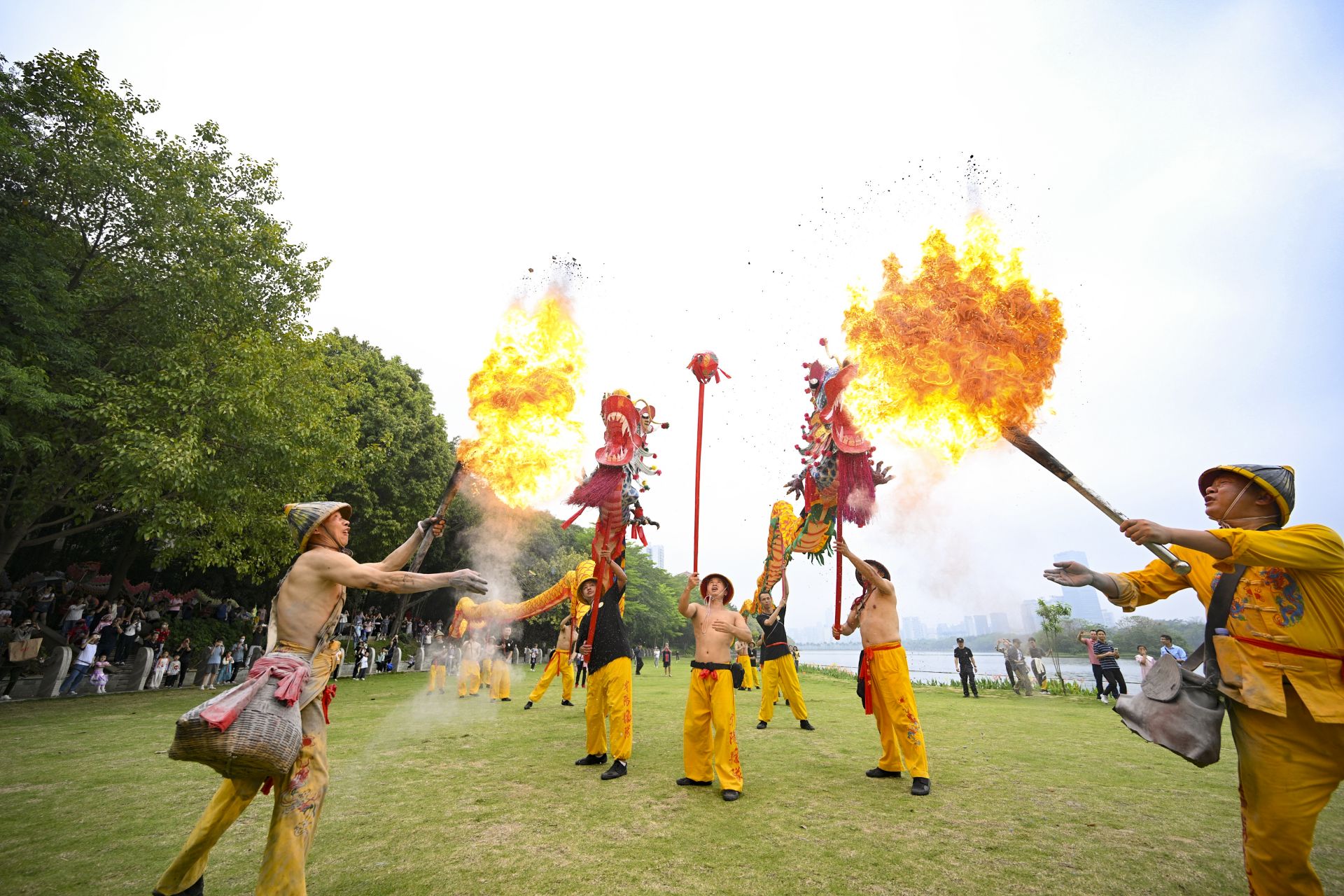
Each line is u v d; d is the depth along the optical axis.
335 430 16.41
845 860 3.44
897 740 5.40
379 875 3.26
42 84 11.98
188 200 13.70
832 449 6.55
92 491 12.74
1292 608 2.51
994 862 3.41
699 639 5.25
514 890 3.07
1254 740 2.52
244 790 2.75
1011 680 14.78
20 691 12.81
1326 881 3.24
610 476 6.41
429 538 3.89
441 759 6.20
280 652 2.86
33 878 3.26
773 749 6.77
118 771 5.75
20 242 11.23
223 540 14.60
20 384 10.45
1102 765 5.91
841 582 5.76
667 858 3.47
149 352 13.22
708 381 6.23
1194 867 3.35
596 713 5.92
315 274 16.69
